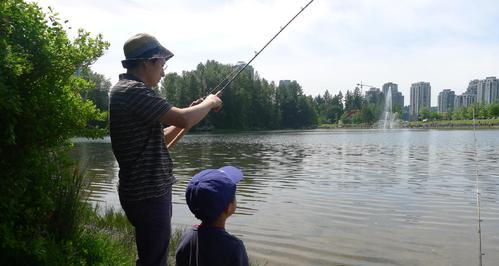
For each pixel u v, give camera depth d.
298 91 112.69
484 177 16.08
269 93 100.19
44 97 3.30
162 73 3.25
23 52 3.23
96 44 3.66
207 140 48.62
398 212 10.31
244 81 92.06
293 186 14.30
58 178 3.88
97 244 4.42
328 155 26.94
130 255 5.38
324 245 7.76
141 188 2.93
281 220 9.54
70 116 3.49
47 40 3.38
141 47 3.08
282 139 50.94
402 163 21.53
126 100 2.91
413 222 9.37
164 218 3.04
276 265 6.77
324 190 13.42
